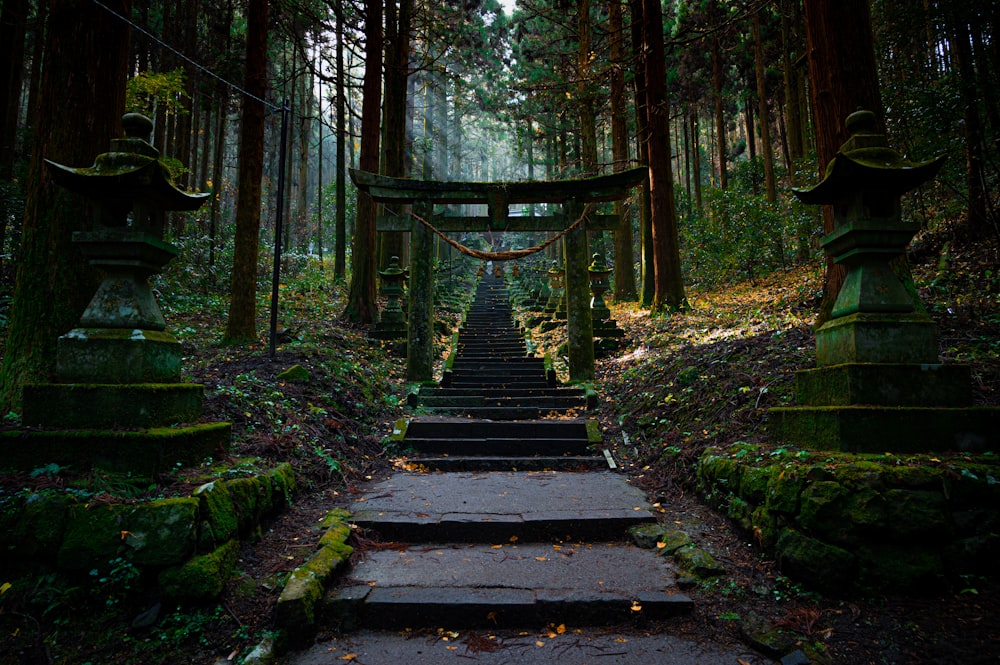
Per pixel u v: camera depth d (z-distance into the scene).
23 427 3.53
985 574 2.88
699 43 19.34
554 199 9.94
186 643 2.84
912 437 3.41
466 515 4.43
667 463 5.61
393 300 12.95
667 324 11.61
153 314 3.93
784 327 7.54
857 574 2.97
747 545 3.75
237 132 24.09
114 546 2.98
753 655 2.77
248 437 5.01
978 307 5.98
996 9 6.44
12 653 2.72
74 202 4.49
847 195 3.93
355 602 3.17
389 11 15.48
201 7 16.41
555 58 19.30
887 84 7.83
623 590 3.31
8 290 8.52
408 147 22.42
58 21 4.59
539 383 9.84
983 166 6.98
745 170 18.72
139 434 3.39
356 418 7.27
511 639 3.01
